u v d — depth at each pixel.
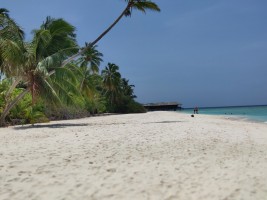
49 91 22.09
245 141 12.56
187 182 6.08
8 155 8.76
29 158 8.35
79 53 24.84
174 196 5.22
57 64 22.69
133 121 28.52
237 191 5.52
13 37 20.94
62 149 9.91
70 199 5.05
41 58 23.14
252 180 6.26
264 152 9.77
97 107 59.12
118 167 7.38
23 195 5.22
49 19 23.38
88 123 25.83
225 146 10.91
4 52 19.56
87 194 5.30
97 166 7.46
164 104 121.81
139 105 82.88
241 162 8.07
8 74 22.08
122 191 5.48
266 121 33.03
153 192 5.43
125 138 12.75
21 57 20.94
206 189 5.62
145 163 7.85
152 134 14.31
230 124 24.23
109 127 19.12
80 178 6.33
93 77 58.72
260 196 5.26
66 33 24.11
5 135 14.63
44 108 32.47
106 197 5.16
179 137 13.18
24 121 26.42
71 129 17.77
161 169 7.20
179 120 29.44
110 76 74.56
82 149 9.93
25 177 6.36
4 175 6.50
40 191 5.45
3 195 5.21
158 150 9.83
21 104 26.06
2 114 23.06
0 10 21.69
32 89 21.69
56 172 6.82
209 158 8.58
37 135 14.35
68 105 24.23
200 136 13.70
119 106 78.88
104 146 10.59
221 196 5.24
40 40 22.72
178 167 7.42
